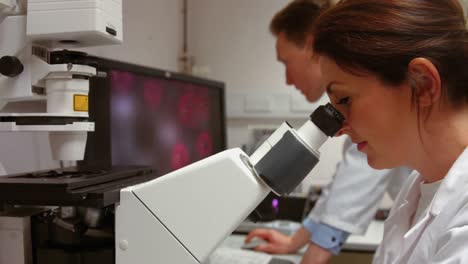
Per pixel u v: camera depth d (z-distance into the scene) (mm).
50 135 735
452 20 634
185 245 620
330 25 651
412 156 687
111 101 1134
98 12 664
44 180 670
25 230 726
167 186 627
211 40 2504
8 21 710
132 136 1244
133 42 1744
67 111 702
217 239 613
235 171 610
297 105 2352
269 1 2422
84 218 727
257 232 1525
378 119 644
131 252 638
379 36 612
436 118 643
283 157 604
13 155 964
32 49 705
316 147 638
